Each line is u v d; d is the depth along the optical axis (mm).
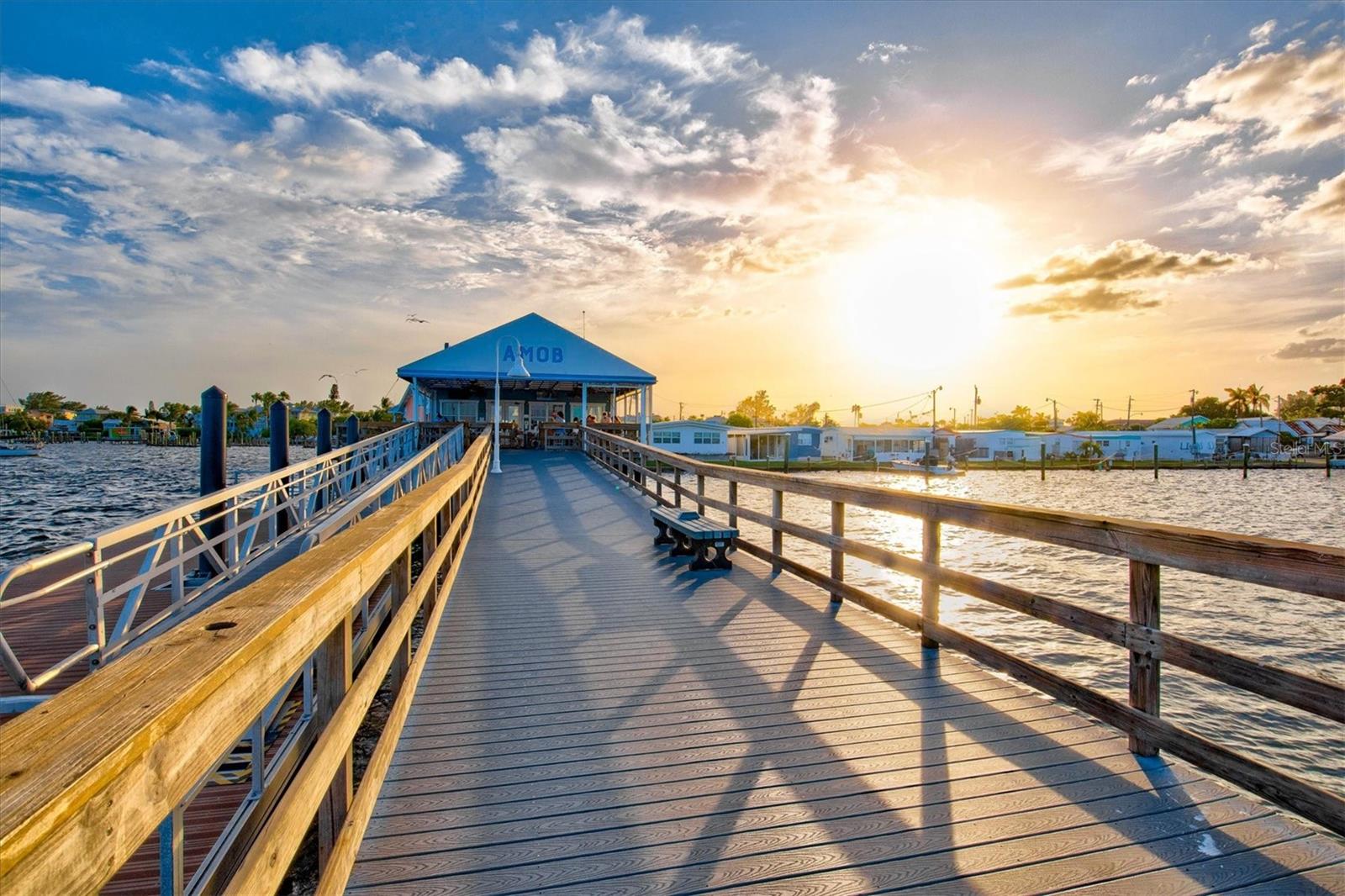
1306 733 7668
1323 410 109500
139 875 2727
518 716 3344
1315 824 2346
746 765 2879
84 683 972
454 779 2758
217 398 8398
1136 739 2949
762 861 2270
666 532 8008
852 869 2232
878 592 13812
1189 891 2133
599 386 23328
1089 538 3008
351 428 20312
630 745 3051
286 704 4086
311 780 1441
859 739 3109
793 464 58312
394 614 2654
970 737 3127
